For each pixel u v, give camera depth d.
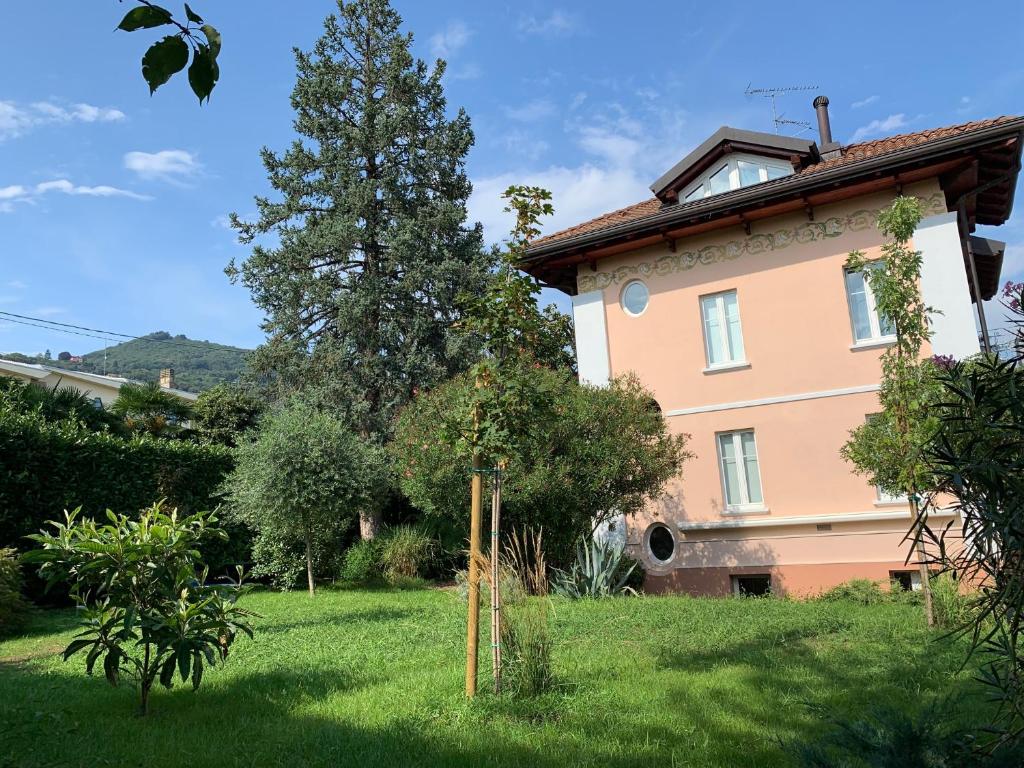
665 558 16.22
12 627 10.93
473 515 6.19
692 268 16.56
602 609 10.84
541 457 13.23
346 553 18.78
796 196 14.83
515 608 6.32
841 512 14.40
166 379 48.97
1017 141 13.05
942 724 3.83
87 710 5.97
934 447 2.95
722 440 15.98
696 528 15.66
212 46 2.55
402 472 15.27
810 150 16.27
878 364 14.48
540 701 5.70
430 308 25.72
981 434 2.85
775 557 14.91
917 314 9.17
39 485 14.38
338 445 16.53
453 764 4.45
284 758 4.67
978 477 2.76
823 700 5.65
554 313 6.84
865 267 9.66
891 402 8.98
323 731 5.14
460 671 6.75
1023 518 2.67
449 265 25.12
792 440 15.09
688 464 16.06
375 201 25.66
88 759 4.64
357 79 27.06
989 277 20.83
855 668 6.73
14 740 4.99
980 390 2.85
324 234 24.42
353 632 9.78
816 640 8.24
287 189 26.02
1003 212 16.95
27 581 13.82
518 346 6.62
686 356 16.41
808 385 15.06
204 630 6.06
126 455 16.62
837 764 2.85
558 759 4.50
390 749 4.72
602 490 13.78
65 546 5.76
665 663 7.10
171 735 5.21
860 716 5.11
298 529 16.03
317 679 6.92
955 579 3.08
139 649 8.36
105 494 15.81
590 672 6.69
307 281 24.81
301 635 9.65
